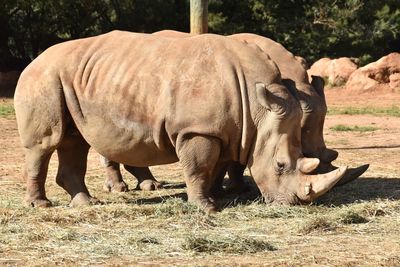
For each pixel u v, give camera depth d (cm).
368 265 1447
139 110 1967
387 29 7462
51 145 2034
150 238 1623
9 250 1559
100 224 1786
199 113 1922
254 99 1948
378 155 3122
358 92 6312
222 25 7231
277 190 1961
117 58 2011
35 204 2047
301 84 2148
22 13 7281
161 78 1959
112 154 2022
